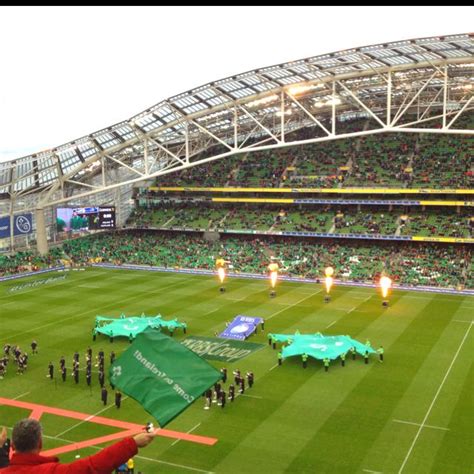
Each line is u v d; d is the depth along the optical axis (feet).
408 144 359.66
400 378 144.87
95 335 186.50
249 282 286.46
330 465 101.19
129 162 384.27
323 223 339.77
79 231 399.65
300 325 200.03
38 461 19.95
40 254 357.00
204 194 384.06
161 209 400.88
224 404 128.47
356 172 347.15
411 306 228.43
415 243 319.88
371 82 289.53
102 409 129.39
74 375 146.20
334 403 129.39
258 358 163.94
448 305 229.86
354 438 111.65
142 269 330.54
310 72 267.39
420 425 116.67
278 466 101.35
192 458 105.09
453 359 159.53
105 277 305.73
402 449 106.52
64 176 344.08
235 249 346.95
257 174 373.61
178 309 228.02
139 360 28.32
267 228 348.59
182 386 26.81
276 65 256.32
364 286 273.13
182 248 359.25
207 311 223.71
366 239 332.19
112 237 393.09
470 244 309.01
